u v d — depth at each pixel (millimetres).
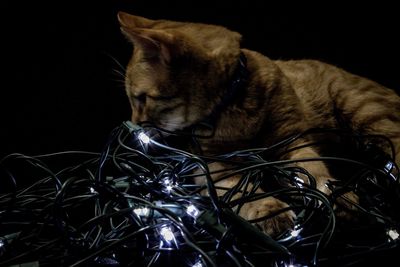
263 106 842
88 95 1163
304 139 860
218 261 585
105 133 1118
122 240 581
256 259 602
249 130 839
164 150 736
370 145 794
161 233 607
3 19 1168
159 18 1236
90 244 625
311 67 1018
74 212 700
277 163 667
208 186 609
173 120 853
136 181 686
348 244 627
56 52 1186
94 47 1197
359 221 675
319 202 672
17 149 1067
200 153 780
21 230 663
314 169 798
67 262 600
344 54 1226
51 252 627
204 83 830
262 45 1245
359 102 970
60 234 609
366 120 958
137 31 803
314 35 1235
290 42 1242
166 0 1234
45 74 1168
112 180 697
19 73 1160
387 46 1208
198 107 839
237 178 821
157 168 701
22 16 1177
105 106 1154
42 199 686
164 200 644
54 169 1018
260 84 849
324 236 597
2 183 949
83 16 1200
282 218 697
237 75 836
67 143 1093
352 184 688
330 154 929
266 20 1242
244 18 1245
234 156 739
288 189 643
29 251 609
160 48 813
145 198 659
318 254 593
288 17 1236
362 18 1214
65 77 1171
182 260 605
